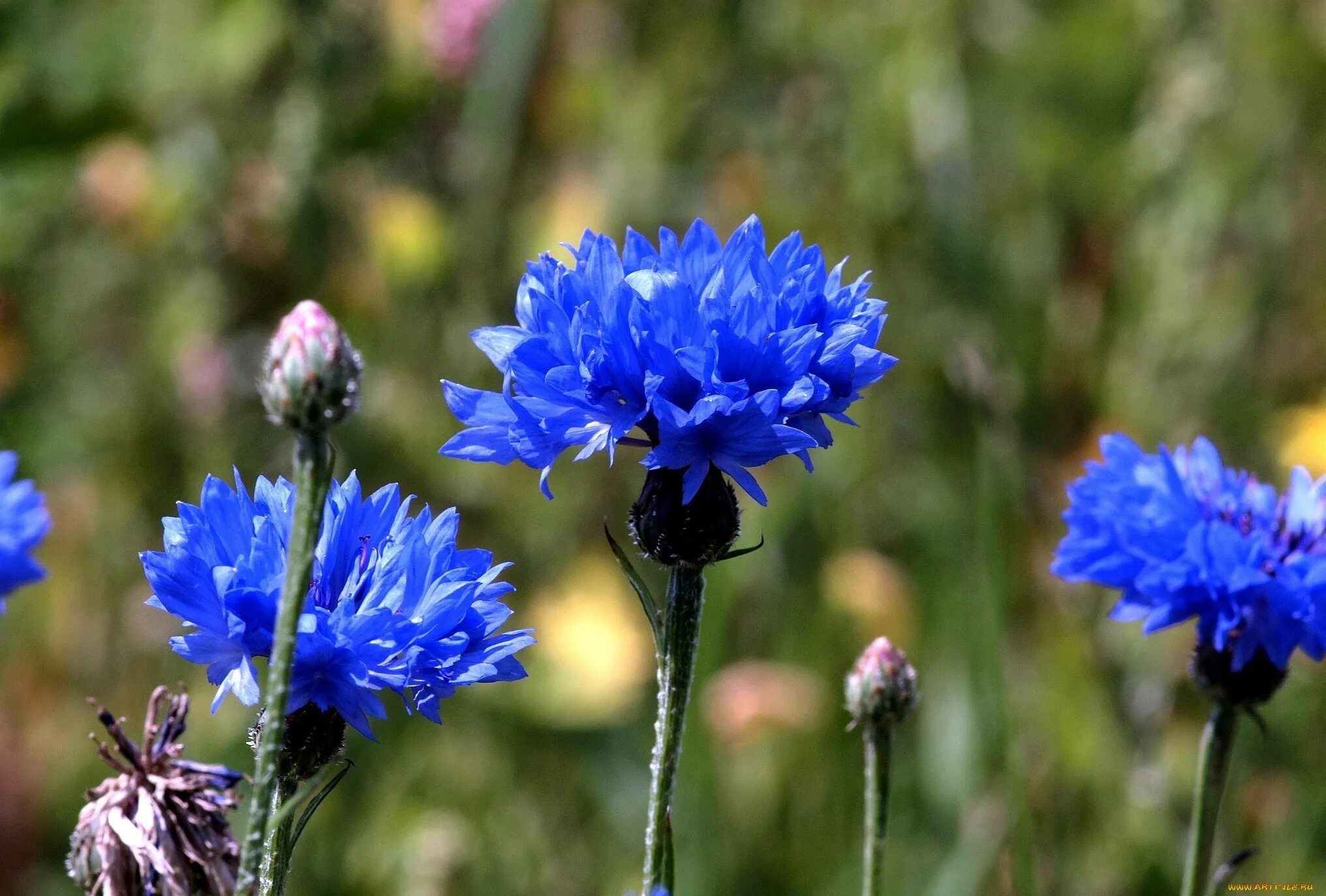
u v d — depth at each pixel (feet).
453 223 28.58
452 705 25.43
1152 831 23.81
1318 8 28.58
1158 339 28.17
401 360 27.63
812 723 25.07
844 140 30.37
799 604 26.99
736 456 12.84
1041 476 27.32
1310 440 26.78
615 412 13.15
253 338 28.02
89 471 28.81
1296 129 28.84
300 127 26.35
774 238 29.58
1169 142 28.73
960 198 29.25
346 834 24.18
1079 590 26.27
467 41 26.71
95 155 27.84
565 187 29.30
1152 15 29.27
